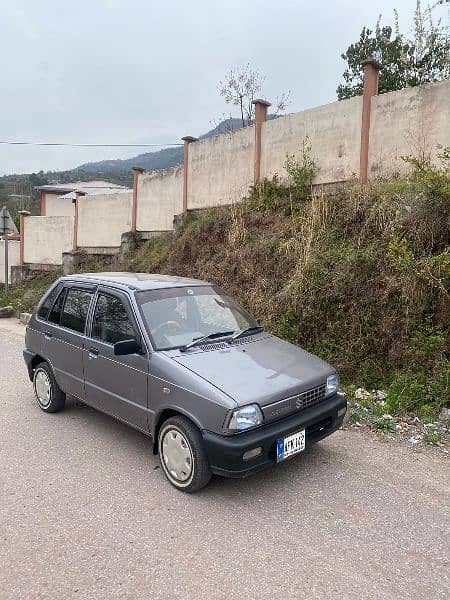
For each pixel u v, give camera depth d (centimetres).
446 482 400
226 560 304
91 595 274
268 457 367
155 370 407
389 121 861
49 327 557
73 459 448
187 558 306
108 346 462
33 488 396
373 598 270
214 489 392
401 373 581
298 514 355
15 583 285
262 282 826
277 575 289
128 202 1614
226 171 1212
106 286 497
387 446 467
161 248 1297
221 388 368
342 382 616
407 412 533
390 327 620
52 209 3303
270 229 952
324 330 688
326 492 385
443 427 498
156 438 415
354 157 913
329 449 462
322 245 771
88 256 1748
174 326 450
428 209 646
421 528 337
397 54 1488
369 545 318
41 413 573
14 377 739
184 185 1343
